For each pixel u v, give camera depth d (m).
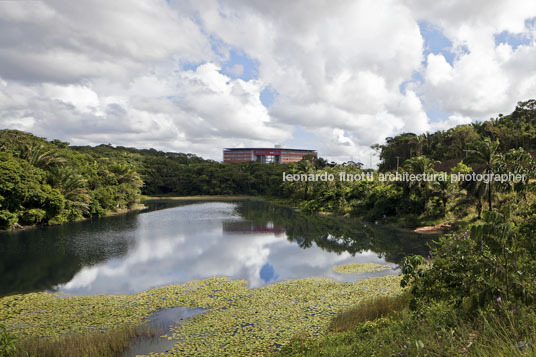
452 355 5.38
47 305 16.25
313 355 8.70
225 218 55.53
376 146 113.75
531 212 9.43
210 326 13.38
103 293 18.20
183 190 130.00
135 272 22.44
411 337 6.58
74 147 129.38
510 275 6.75
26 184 40.66
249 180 131.50
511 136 69.69
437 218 40.97
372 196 53.69
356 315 12.62
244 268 23.42
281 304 15.88
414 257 9.95
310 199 78.19
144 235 37.62
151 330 12.94
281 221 50.97
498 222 6.53
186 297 17.22
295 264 24.52
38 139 67.75
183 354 10.98
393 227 42.53
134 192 73.38
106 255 27.58
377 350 7.04
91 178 60.69
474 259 8.56
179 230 41.56
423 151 89.44
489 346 4.93
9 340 7.96
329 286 18.67
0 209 38.59
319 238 35.88
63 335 12.84
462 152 76.00
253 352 11.00
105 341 11.45
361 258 26.33
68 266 24.06
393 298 13.91
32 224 43.25
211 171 132.75
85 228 42.66
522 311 5.88
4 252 28.66
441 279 9.43
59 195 45.25
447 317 7.39
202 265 24.31
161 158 142.50
